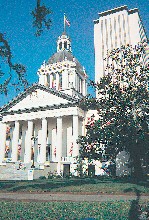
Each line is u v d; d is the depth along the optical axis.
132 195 17.81
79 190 20.08
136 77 31.38
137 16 77.25
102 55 75.50
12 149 53.47
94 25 81.44
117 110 29.52
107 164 44.44
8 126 59.44
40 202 14.48
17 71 17.48
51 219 9.91
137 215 10.30
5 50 16.34
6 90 17.31
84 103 35.97
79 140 36.97
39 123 57.59
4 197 17.27
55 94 53.06
